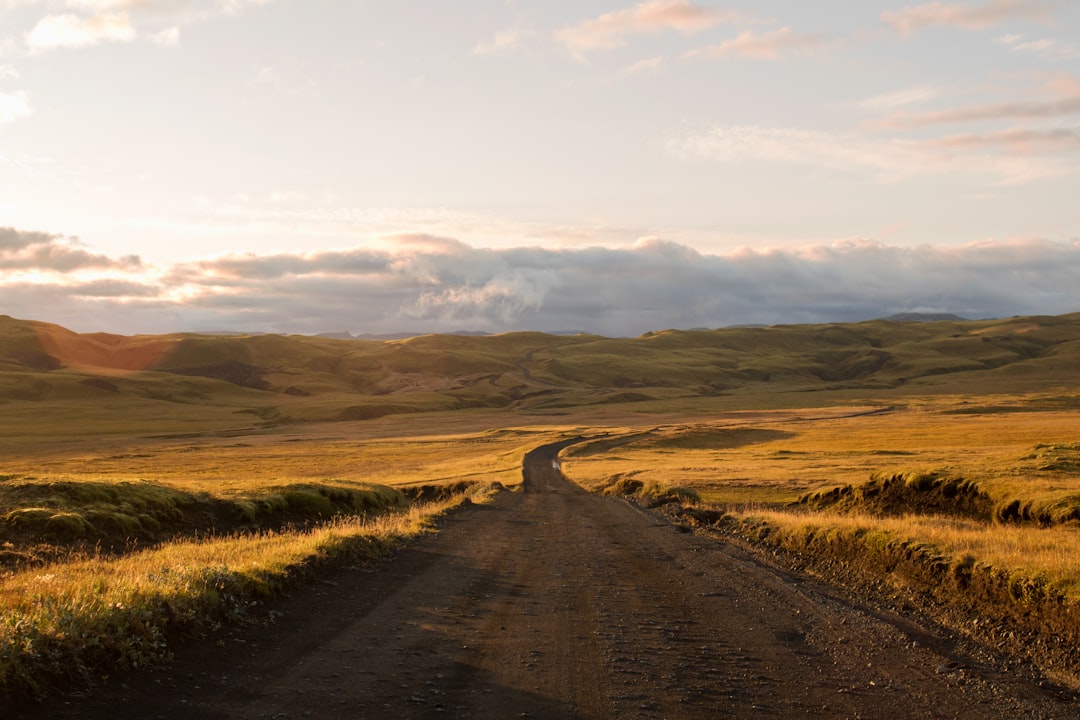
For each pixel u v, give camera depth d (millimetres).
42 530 21469
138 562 14164
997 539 15367
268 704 7414
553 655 9688
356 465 91812
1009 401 186875
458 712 7379
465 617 11844
